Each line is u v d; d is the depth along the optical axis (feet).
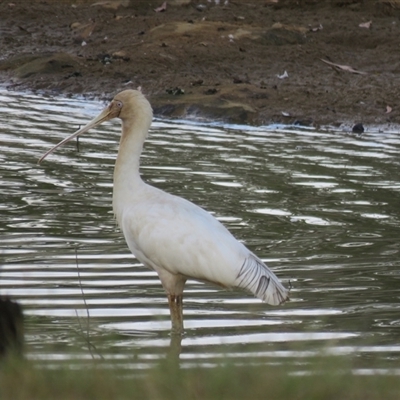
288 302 40.37
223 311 39.55
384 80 93.56
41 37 108.37
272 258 46.21
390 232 50.90
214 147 70.08
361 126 78.54
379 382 25.84
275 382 25.02
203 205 54.80
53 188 57.36
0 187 57.21
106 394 24.53
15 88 92.12
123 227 40.14
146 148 68.90
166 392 24.72
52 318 37.60
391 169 64.80
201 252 37.63
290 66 97.30
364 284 42.73
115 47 103.35
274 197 57.00
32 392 24.62
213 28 105.19
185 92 87.40
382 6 117.19
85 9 118.83
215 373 25.54
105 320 37.81
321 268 44.86
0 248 46.32
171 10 118.32
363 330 37.11
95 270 43.65
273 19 114.93
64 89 90.94
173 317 38.19
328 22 112.98
